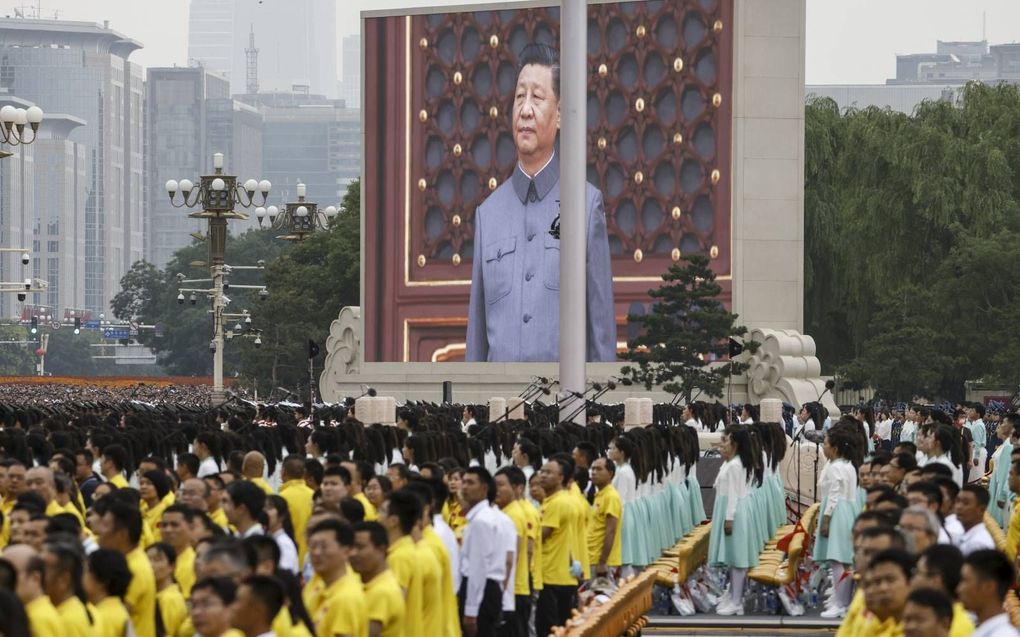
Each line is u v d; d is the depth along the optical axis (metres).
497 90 111.25
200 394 138.12
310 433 43.50
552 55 109.81
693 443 48.84
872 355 114.00
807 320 127.69
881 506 27.91
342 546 20.88
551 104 109.44
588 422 57.00
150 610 21.31
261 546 20.80
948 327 112.94
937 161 116.31
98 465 38.81
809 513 48.44
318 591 21.22
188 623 21.59
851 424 53.88
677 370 98.44
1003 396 126.31
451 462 33.06
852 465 41.75
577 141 61.41
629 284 108.50
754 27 107.56
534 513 30.44
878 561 19.83
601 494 36.69
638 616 35.16
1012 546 32.22
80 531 23.66
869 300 122.25
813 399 103.31
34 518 22.80
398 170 113.44
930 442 44.12
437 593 23.44
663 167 108.69
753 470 43.28
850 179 122.06
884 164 120.19
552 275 108.75
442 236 112.38
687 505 47.72
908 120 120.44
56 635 18.44
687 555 43.25
